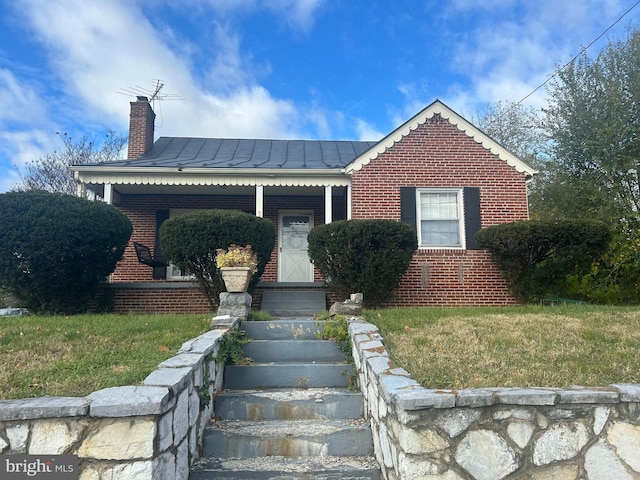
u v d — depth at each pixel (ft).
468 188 35.22
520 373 12.26
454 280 33.50
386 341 16.16
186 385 10.83
